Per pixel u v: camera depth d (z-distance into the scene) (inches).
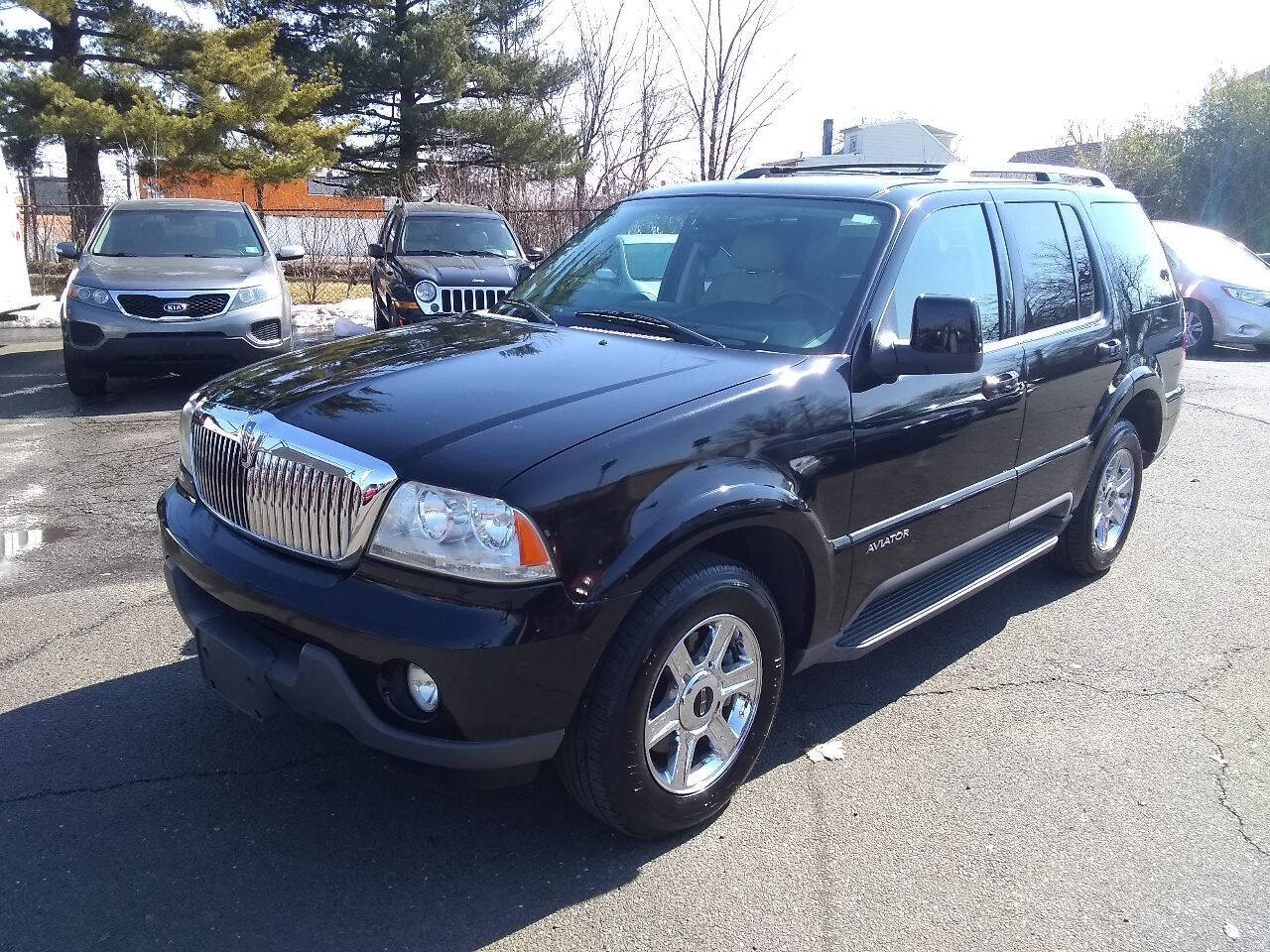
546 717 103.7
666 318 148.3
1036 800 131.8
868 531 136.9
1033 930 108.0
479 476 101.4
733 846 120.3
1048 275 178.2
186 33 793.6
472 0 1087.0
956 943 105.6
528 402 114.7
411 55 1015.6
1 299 578.2
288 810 123.4
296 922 104.7
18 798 123.5
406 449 105.3
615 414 111.9
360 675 102.9
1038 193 182.1
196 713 144.8
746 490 115.0
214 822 120.6
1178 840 124.3
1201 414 382.0
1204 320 527.8
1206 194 1027.3
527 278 184.7
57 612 177.0
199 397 133.8
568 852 117.8
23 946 99.7
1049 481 179.6
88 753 133.9
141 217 393.4
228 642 112.8
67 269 748.0
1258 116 983.0
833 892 112.9
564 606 101.2
